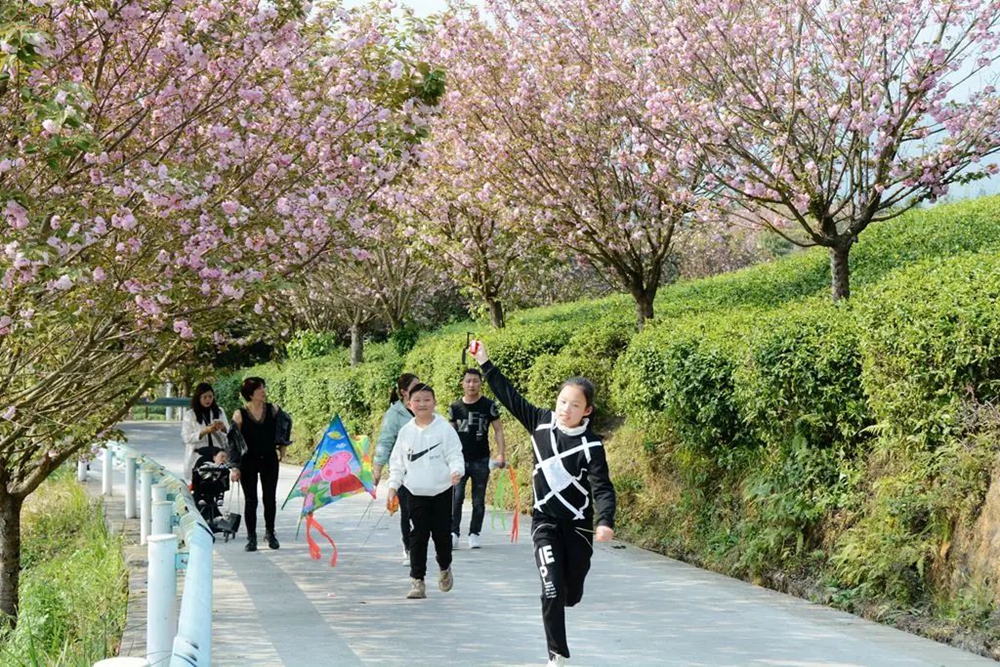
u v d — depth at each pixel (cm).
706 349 1025
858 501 809
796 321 898
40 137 658
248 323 944
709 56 1131
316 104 847
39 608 841
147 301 765
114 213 745
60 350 950
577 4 1329
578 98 1373
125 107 811
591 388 576
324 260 877
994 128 1040
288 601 825
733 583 884
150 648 554
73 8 724
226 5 790
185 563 585
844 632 694
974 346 690
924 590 717
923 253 1558
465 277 1998
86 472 1989
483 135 1402
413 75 883
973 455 697
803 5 1080
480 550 1077
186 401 3525
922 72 1017
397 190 923
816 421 849
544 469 577
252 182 860
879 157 1077
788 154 1091
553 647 561
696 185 1255
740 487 979
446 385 1802
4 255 659
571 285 3025
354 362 2606
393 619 752
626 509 1170
